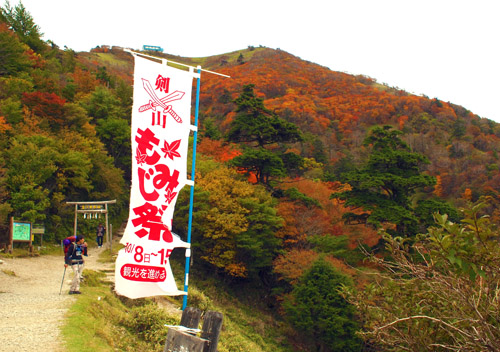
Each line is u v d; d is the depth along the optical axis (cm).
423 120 8300
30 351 785
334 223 3253
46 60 5759
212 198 2856
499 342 581
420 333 712
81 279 1590
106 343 970
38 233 2488
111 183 3631
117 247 2925
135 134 789
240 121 3616
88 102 4859
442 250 614
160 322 1212
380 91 10719
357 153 7056
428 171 6275
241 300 2861
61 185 2981
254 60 13300
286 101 9325
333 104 9588
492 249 598
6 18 6156
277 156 3366
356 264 2692
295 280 2645
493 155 6894
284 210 3047
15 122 3250
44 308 1111
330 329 2261
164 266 807
